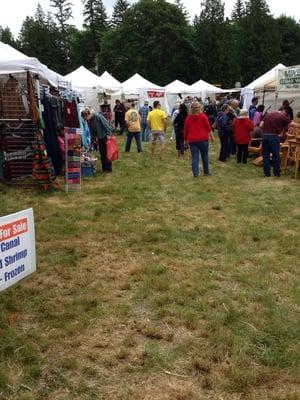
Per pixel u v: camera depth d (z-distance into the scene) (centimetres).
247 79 7500
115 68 6906
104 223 723
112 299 454
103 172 1211
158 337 384
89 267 538
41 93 1033
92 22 8181
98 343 372
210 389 317
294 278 503
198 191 976
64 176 1083
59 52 8069
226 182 1080
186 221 741
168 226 707
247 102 2508
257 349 363
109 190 977
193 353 356
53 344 371
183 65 6819
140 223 724
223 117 1398
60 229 688
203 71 6944
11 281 389
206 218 761
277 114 1126
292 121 1295
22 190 957
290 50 8781
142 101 3109
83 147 1174
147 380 327
